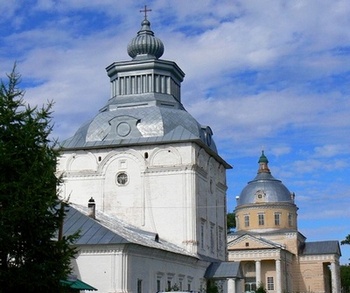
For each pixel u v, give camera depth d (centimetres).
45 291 2298
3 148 2330
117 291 4006
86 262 4088
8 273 2231
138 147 5834
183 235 5553
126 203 5753
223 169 6712
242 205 10094
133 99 6347
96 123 6091
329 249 9538
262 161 10475
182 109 6475
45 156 2441
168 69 6531
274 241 9675
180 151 5728
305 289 9456
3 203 2291
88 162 5919
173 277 4844
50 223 2359
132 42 6694
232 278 5625
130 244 4078
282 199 9938
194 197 5634
